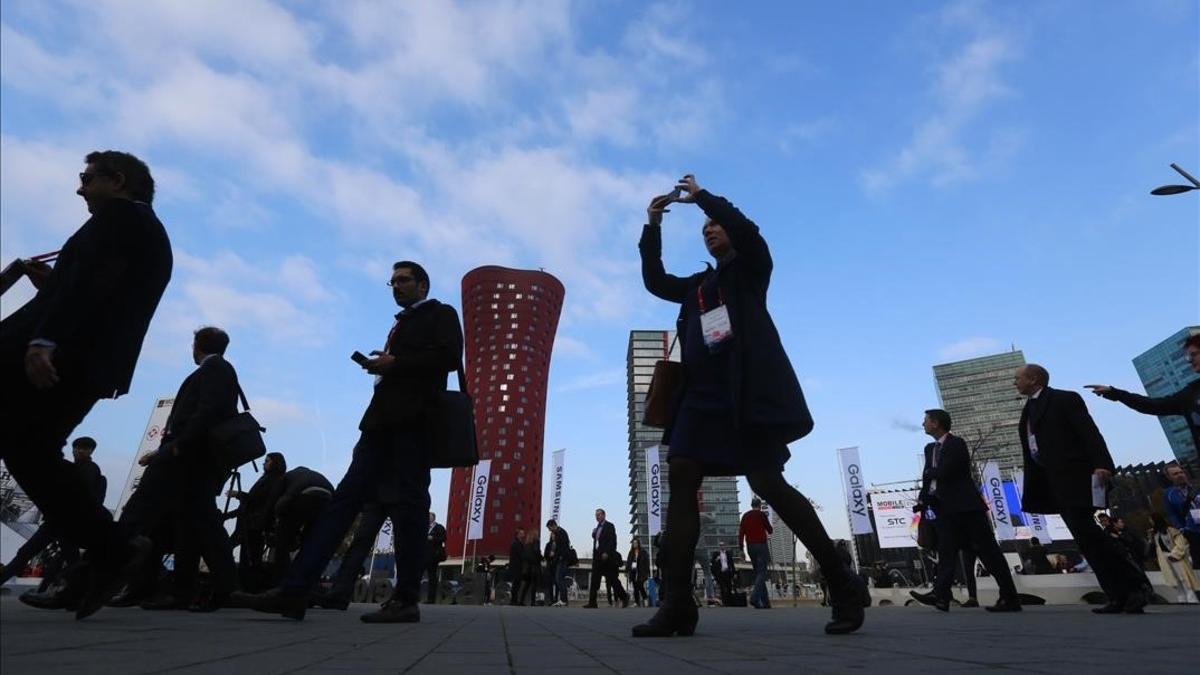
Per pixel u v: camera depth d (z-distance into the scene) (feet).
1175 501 32.65
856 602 10.87
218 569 17.71
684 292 12.59
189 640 8.78
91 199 10.88
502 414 399.24
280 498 22.65
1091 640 9.29
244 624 12.51
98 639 8.59
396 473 14.24
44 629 10.01
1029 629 11.95
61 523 10.16
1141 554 38.81
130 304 10.07
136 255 10.17
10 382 9.02
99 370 9.45
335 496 14.02
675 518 10.73
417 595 14.38
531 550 57.06
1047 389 19.66
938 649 8.18
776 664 6.76
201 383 17.15
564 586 57.06
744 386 10.56
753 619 18.11
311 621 14.30
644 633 10.35
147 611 18.08
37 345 8.79
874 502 102.63
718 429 10.80
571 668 6.45
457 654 7.75
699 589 78.02
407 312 15.42
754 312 11.12
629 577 63.46
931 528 32.63
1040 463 19.63
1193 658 6.89
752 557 43.88
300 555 13.51
